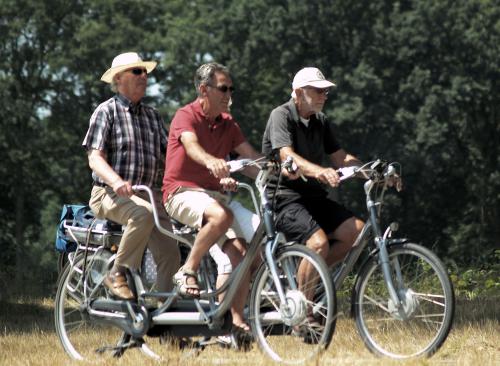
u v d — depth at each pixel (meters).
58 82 142.88
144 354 21.16
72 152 143.62
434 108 120.94
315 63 127.31
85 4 143.75
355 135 123.62
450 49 126.94
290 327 18.97
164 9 147.38
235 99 133.50
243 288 19.64
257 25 130.50
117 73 21.77
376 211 19.25
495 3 125.94
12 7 138.62
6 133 137.00
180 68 137.12
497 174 133.00
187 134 19.72
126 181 21.28
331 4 127.81
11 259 81.25
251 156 20.58
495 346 22.91
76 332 22.66
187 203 19.67
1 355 24.12
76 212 23.12
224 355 20.83
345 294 40.25
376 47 126.25
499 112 131.25
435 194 135.50
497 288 42.19
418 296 18.77
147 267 21.09
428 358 18.45
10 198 142.00
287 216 20.50
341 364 18.39
